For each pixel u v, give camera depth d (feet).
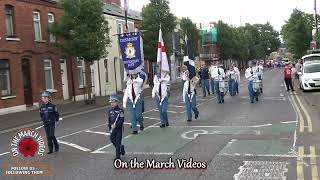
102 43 91.50
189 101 55.31
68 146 41.81
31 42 92.27
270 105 69.87
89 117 69.62
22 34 89.71
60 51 99.60
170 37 147.64
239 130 46.11
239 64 329.52
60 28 90.74
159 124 53.88
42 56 95.81
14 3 87.61
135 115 47.03
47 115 38.55
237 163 31.55
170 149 37.60
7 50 84.89
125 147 39.11
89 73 114.01
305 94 89.15
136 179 28.48
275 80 153.28
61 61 104.37
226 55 262.06
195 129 48.21
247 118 55.21
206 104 76.59
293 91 98.99
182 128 49.44
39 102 94.32
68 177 29.84
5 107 83.30
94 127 55.21
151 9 139.54
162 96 50.96
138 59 65.26
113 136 34.09
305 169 29.30
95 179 28.89
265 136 41.88
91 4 90.27
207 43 255.50
